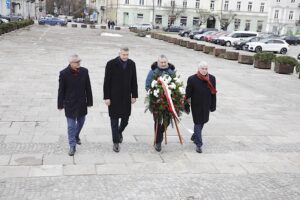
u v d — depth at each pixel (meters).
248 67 23.17
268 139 9.01
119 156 7.31
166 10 76.25
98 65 19.25
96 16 94.75
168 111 7.45
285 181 6.68
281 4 76.00
